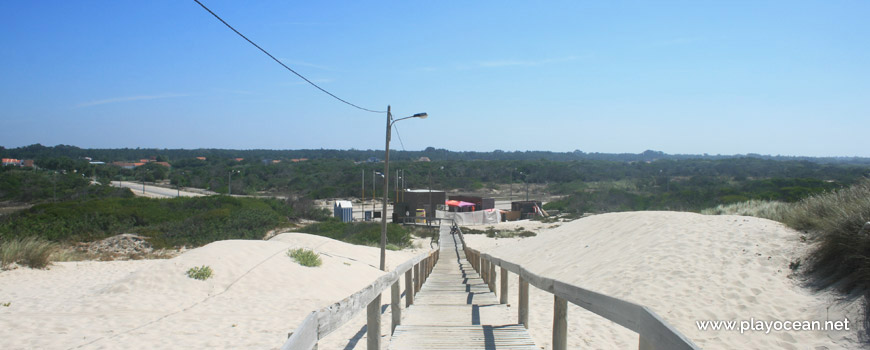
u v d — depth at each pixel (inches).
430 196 1943.9
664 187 2434.8
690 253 379.6
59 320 300.8
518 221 1782.7
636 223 571.5
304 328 109.3
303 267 512.7
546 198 2960.1
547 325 270.8
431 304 341.4
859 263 253.0
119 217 1147.3
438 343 207.9
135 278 418.3
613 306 131.5
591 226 680.4
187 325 299.7
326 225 1342.3
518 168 3885.3
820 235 319.9
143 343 253.8
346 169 3486.7
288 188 3043.8
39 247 539.2
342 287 486.6
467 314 296.8
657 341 103.3
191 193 2682.1
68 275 499.2
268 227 1231.5
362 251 824.3
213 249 510.6
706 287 305.6
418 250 1116.5
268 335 276.5
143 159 5944.9
